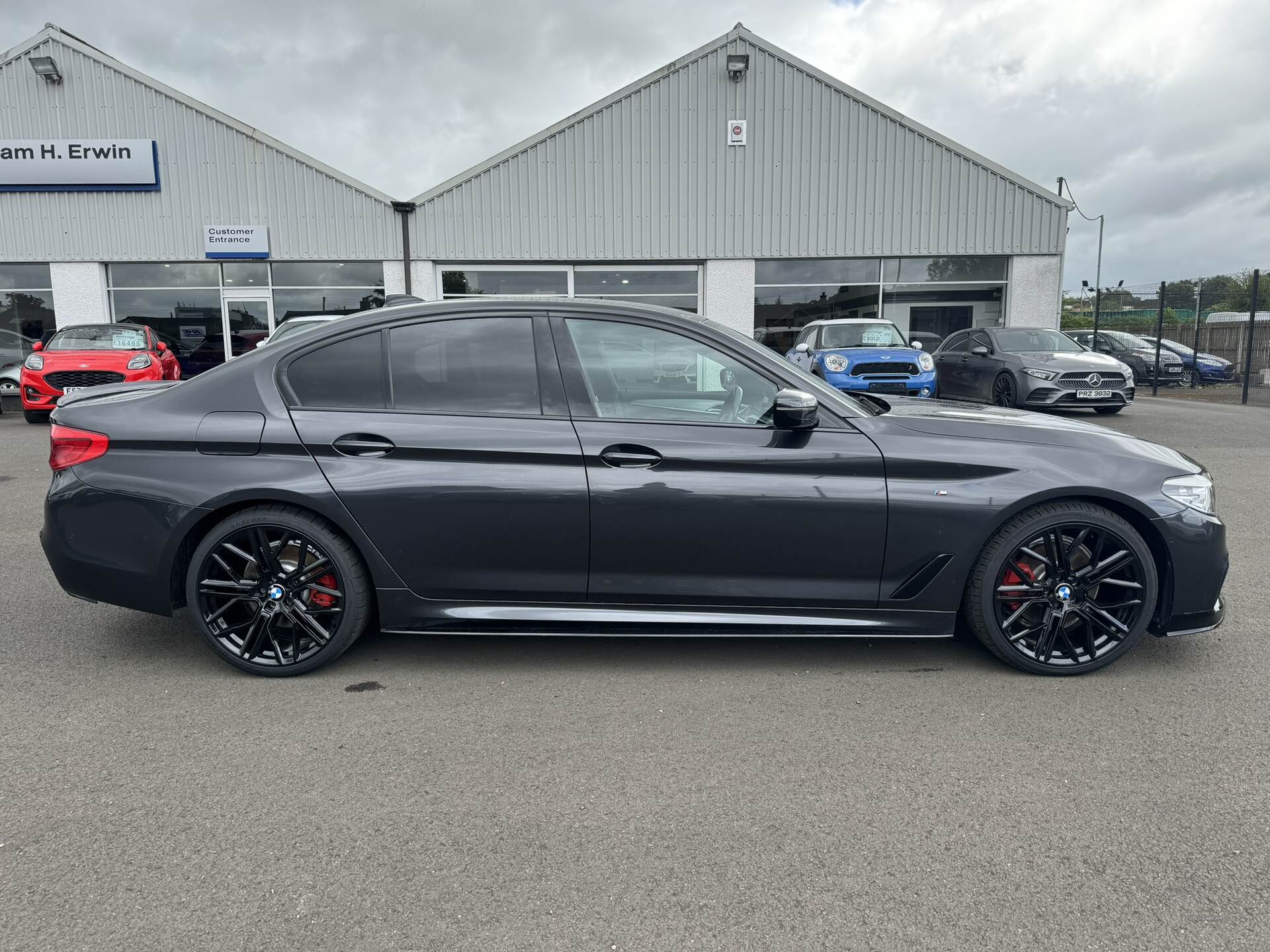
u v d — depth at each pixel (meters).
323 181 17.58
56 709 3.15
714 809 2.48
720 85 17.67
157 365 12.91
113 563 3.40
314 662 3.42
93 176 17.28
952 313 18.59
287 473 3.31
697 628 3.38
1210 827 2.37
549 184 17.80
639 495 3.27
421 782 2.63
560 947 1.91
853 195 18.06
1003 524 3.36
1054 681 3.40
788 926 1.98
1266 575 4.82
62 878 2.15
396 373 3.41
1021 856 2.25
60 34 17.00
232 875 2.17
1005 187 18.08
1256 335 19.12
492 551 3.34
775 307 18.44
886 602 3.37
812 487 3.28
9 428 12.27
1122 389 12.62
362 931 1.97
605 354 3.40
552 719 3.07
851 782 2.63
